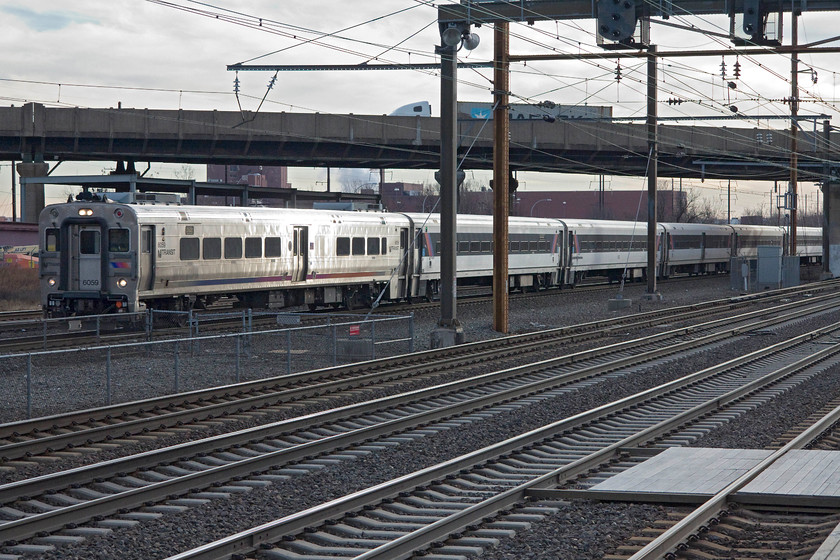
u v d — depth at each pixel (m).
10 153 61.38
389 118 62.47
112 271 30.97
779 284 64.50
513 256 51.69
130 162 64.12
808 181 88.31
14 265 53.09
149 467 13.17
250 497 11.84
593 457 13.44
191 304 33.72
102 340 28.06
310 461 13.86
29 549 9.59
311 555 9.49
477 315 40.03
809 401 19.52
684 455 13.74
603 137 65.81
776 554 9.23
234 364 25.06
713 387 21.86
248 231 34.88
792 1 22.91
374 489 11.38
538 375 23.42
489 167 70.50
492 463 13.62
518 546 9.80
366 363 23.59
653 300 50.78
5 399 19.08
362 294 42.47
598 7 24.36
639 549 9.55
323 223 38.47
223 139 59.69
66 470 13.16
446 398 19.81
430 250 45.00
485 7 26.83
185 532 10.34
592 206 168.62
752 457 13.50
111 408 16.86
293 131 60.84
